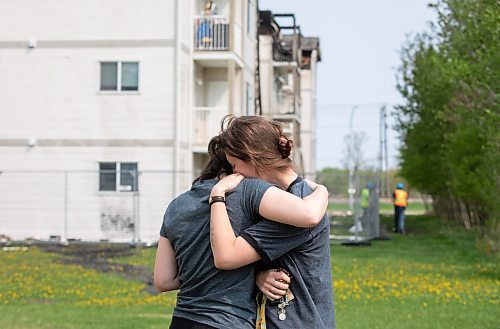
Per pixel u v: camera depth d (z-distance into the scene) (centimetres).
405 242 3048
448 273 1920
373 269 2011
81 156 3089
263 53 4741
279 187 425
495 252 2298
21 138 3116
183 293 416
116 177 3027
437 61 2819
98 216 3012
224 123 469
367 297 1507
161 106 3053
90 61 3094
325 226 413
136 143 3064
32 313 1352
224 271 404
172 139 3048
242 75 3512
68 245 2847
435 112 3344
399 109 3897
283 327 404
